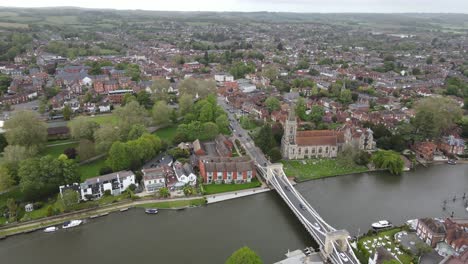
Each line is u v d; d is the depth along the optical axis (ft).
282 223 511.81
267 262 424.87
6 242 463.42
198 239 470.80
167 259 430.20
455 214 532.73
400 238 460.96
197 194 574.97
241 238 474.08
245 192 590.96
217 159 641.40
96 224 502.38
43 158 562.25
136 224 504.43
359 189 610.65
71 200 513.45
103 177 564.71
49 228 486.38
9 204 499.51
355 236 470.39
